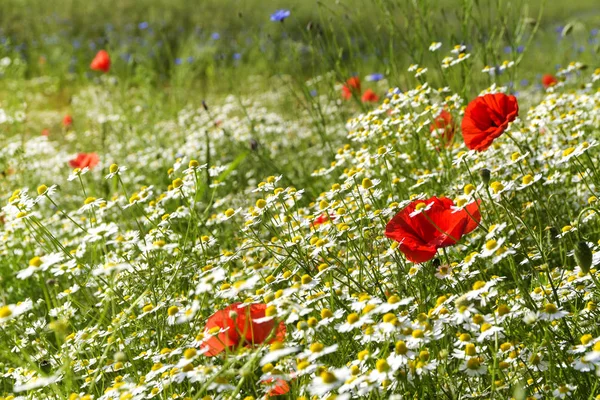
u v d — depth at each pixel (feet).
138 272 9.21
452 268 7.48
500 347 6.31
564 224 9.64
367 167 11.43
